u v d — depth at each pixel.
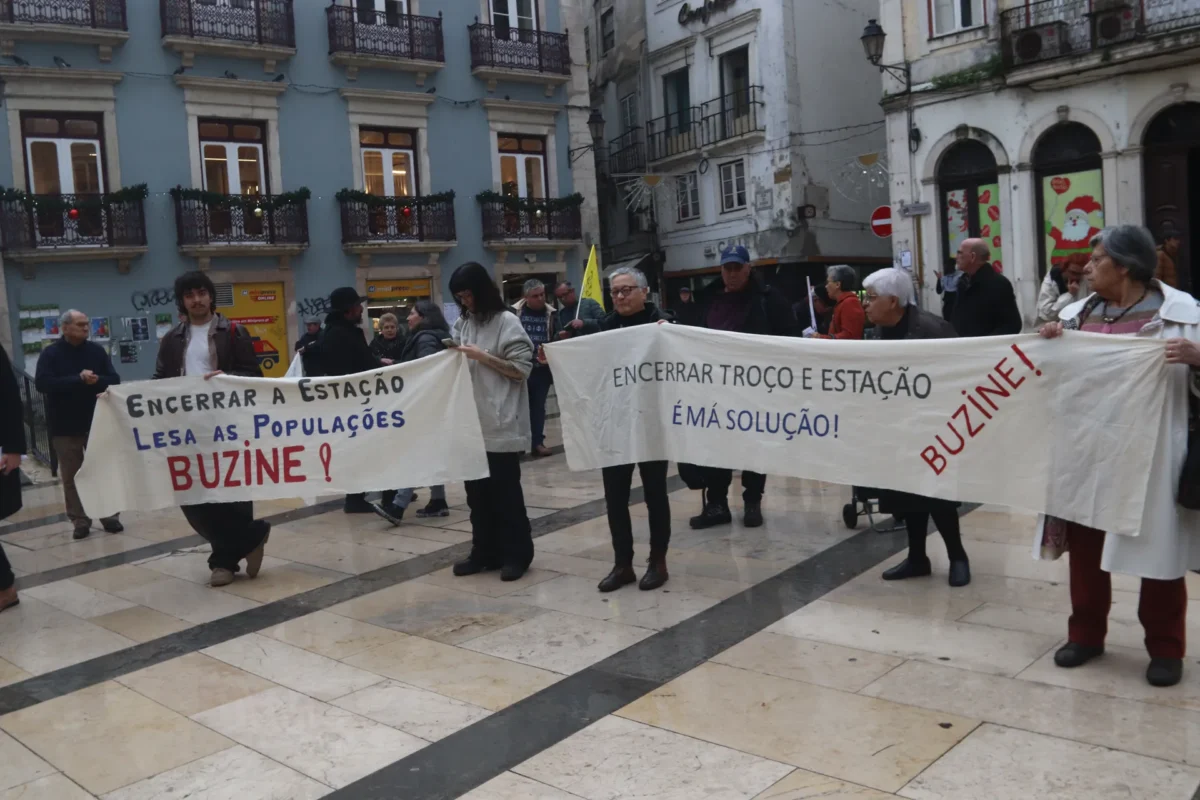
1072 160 17.28
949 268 19.09
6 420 5.70
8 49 16.23
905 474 4.61
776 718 3.61
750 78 24.16
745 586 5.30
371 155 20.47
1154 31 15.73
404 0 20.83
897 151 19.47
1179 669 3.71
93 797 3.36
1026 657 4.05
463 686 4.14
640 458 5.36
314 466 5.87
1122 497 3.67
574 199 22.92
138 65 17.48
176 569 6.64
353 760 3.51
